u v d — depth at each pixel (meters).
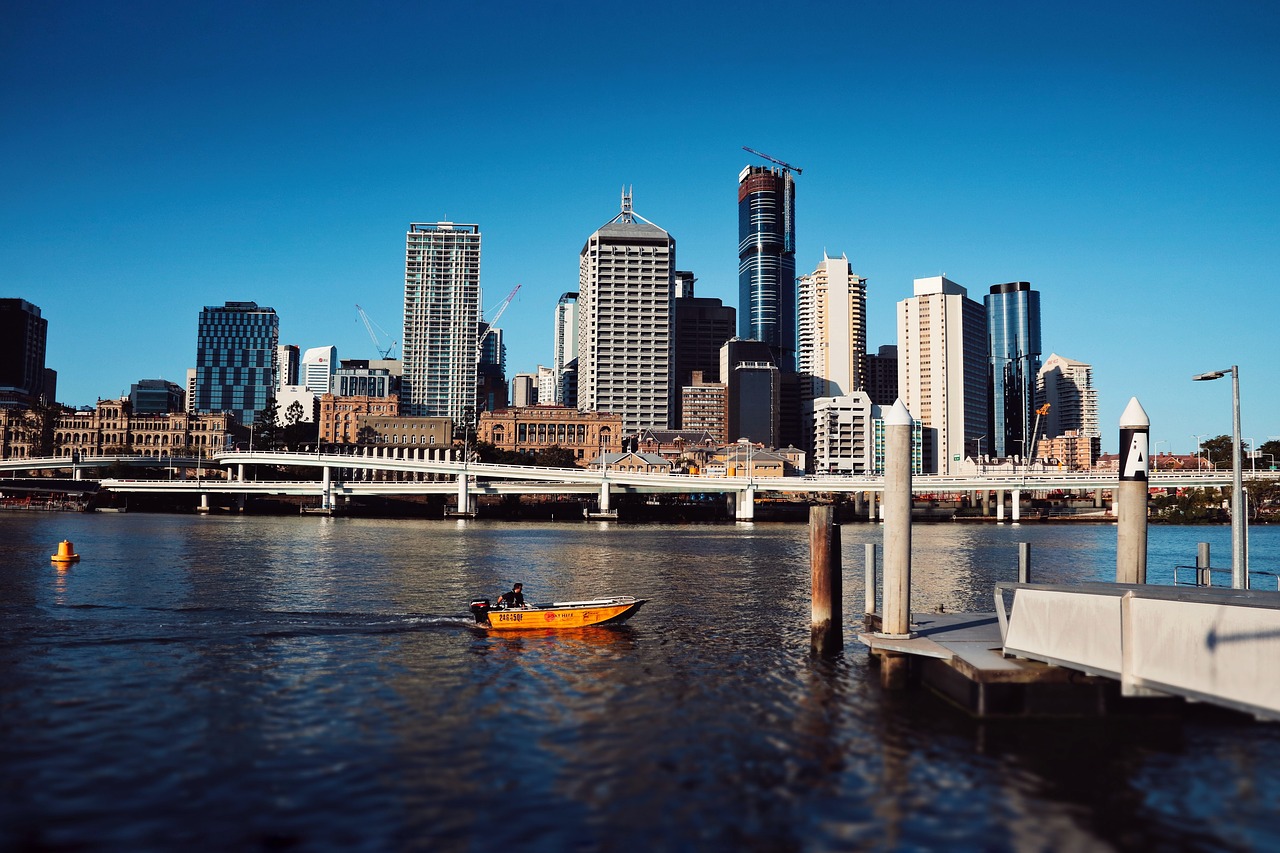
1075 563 93.69
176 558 82.56
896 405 35.72
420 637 42.62
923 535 153.25
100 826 20.34
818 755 25.70
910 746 26.50
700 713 29.83
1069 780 23.91
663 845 19.77
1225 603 23.36
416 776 23.64
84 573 68.19
